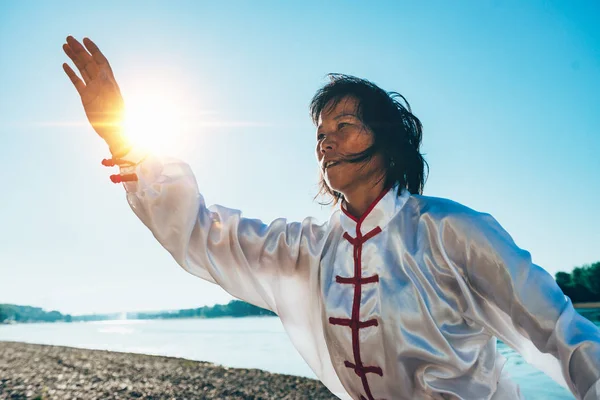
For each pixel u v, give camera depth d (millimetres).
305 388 15891
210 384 17000
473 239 1751
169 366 21469
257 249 2131
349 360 1902
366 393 1900
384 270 1843
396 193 1940
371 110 1905
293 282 2111
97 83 2008
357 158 1873
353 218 1941
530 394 11781
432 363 1776
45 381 18203
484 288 1752
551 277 1716
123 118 2031
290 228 2145
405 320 1786
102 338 47875
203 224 2119
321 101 1972
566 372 1598
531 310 1653
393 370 1812
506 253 1718
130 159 2029
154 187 2037
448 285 1816
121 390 16422
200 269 2150
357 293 1856
